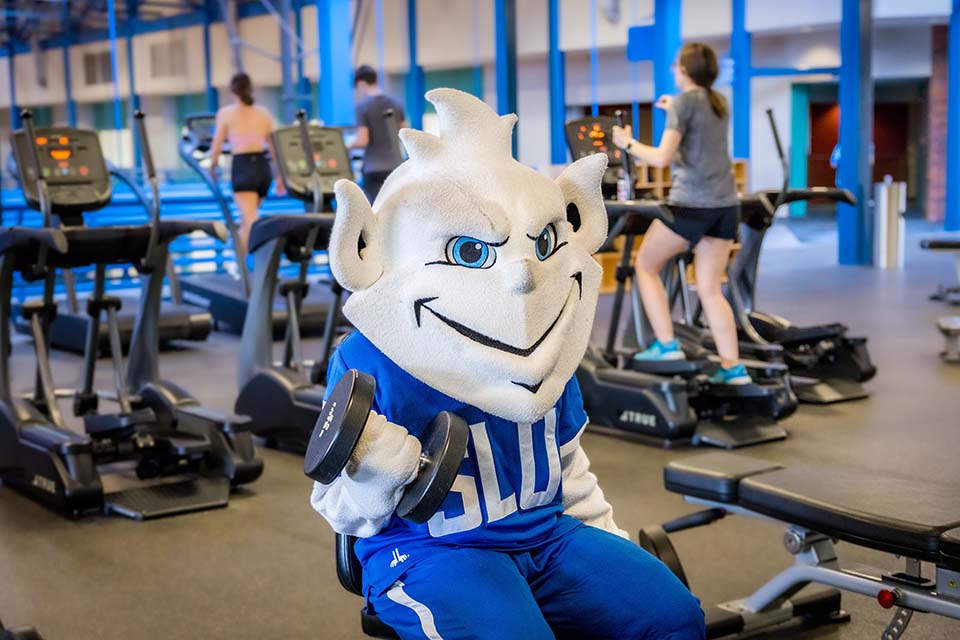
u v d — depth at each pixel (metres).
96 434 4.05
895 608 2.82
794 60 16.69
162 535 3.52
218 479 3.97
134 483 4.14
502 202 1.75
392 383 1.77
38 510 3.83
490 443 1.79
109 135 10.10
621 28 13.54
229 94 11.48
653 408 4.46
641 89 15.51
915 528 2.10
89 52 9.98
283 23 11.39
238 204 7.61
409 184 1.76
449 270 1.74
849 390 5.29
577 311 1.86
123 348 6.85
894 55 17.45
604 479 4.01
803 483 2.40
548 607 1.86
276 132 5.64
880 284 9.59
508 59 11.73
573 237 1.92
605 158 1.96
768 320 5.50
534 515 1.87
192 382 6.00
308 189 5.59
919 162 21.44
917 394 5.35
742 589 2.94
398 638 1.89
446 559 1.76
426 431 1.70
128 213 9.29
